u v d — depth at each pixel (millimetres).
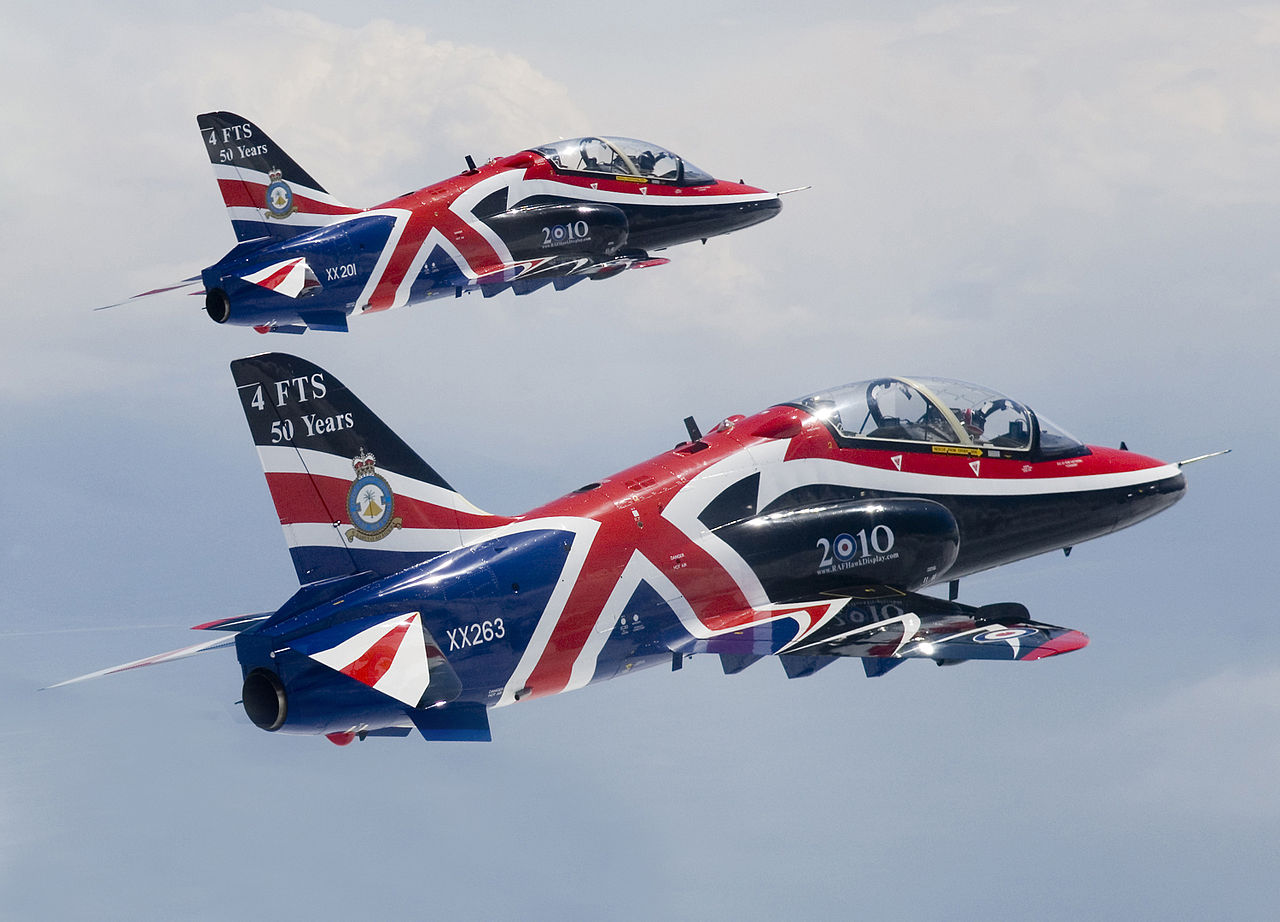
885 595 60750
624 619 57969
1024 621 57531
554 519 57812
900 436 64750
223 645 55906
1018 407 67562
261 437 52688
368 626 52531
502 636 55375
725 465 61344
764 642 57750
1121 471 68875
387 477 54719
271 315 89125
